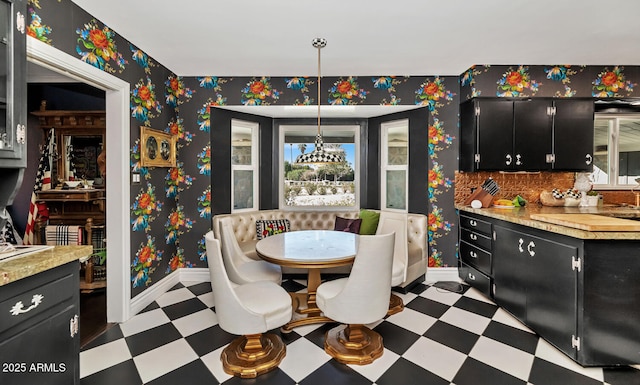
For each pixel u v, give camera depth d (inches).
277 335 90.6
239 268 104.5
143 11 83.6
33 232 125.3
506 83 125.5
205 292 124.9
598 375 72.3
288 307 76.2
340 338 85.6
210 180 138.5
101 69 89.7
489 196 126.6
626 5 80.6
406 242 109.7
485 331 93.3
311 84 137.8
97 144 138.1
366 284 74.4
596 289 72.8
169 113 129.3
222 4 80.3
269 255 88.1
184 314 105.2
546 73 126.0
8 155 51.5
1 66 51.9
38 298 49.9
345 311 76.2
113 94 98.7
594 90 126.6
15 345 46.1
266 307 72.6
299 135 166.4
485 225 115.9
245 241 143.3
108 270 100.1
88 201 133.3
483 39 101.0
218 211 142.1
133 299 105.1
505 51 111.0
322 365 76.7
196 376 72.5
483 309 108.7
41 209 129.0
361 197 165.0
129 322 99.6
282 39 100.3
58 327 54.1
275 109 143.6
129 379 71.2
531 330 93.6
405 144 153.9
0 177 55.6
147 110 113.3
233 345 82.7
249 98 137.6
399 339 88.7
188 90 136.6
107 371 74.2
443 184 137.9
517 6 81.2
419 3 79.7
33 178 135.7
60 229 122.6
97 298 119.5
